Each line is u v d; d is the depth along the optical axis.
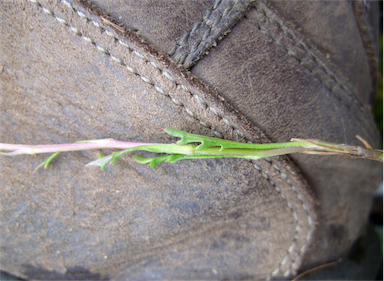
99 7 0.12
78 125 0.13
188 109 0.12
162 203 0.13
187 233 0.14
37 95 0.13
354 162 0.14
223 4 0.12
